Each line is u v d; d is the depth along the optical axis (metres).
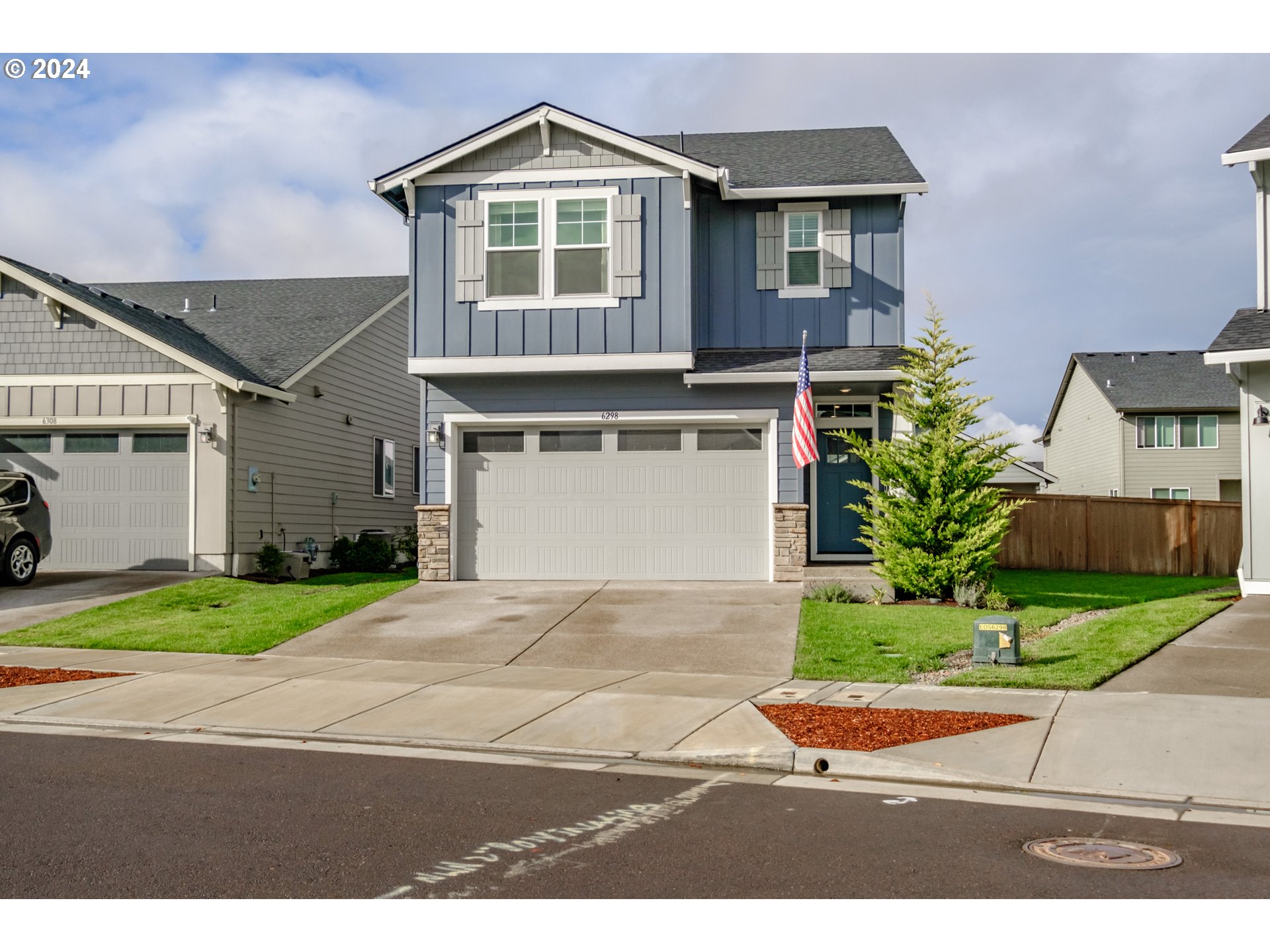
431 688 10.18
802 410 14.84
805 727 8.35
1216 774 7.14
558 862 5.43
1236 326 15.78
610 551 17.05
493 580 17.11
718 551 16.89
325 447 22.69
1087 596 16.09
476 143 16.56
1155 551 21.77
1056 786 6.95
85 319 18.78
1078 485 41.88
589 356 16.52
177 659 11.88
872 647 11.78
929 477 14.80
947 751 7.64
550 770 7.53
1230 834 6.00
